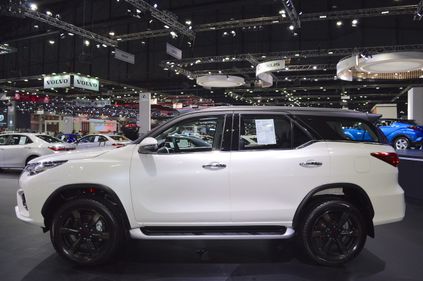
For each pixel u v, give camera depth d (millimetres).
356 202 3904
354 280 3455
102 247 3705
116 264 3869
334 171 3658
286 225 3658
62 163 3752
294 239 4699
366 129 3945
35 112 43594
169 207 3623
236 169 3619
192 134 4777
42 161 3830
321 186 3635
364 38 19906
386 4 16797
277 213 3617
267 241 4648
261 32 21375
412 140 13562
